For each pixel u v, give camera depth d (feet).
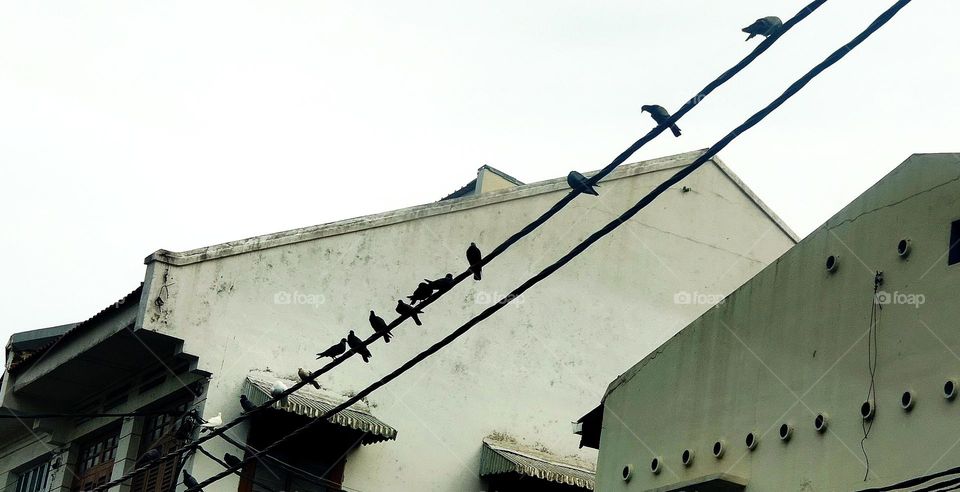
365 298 68.85
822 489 43.42
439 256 71.51
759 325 49.24
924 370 41.29
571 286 75.25
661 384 53.52
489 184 82.38
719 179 81.82
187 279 64.23
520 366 72.59
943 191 42.96
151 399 68.74
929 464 39.81
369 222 69.97
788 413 46.24
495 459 68.54
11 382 75.51
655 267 78.02
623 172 78.59
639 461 52.85
